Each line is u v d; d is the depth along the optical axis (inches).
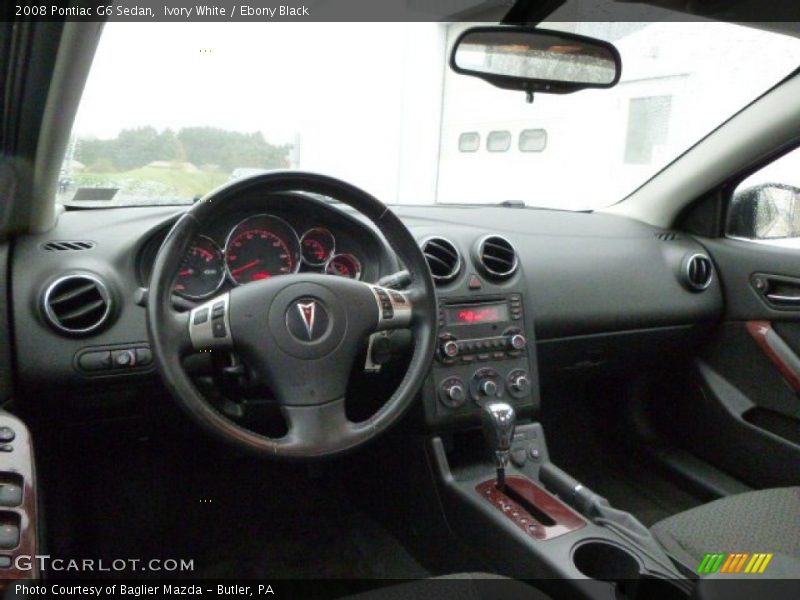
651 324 83.2
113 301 56.1
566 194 130.2
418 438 65.0
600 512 55.8
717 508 55.1
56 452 67.4
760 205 83.5
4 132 42.6
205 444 76.6
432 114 168.1
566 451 97.7
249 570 70.9
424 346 50.5
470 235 68.1
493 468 64.7
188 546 74.4
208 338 45.3
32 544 42.5
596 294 79.4
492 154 173.2
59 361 55.1
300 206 57.6
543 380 85.5
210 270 55.1
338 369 47.1
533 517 55.7
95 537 74.0
